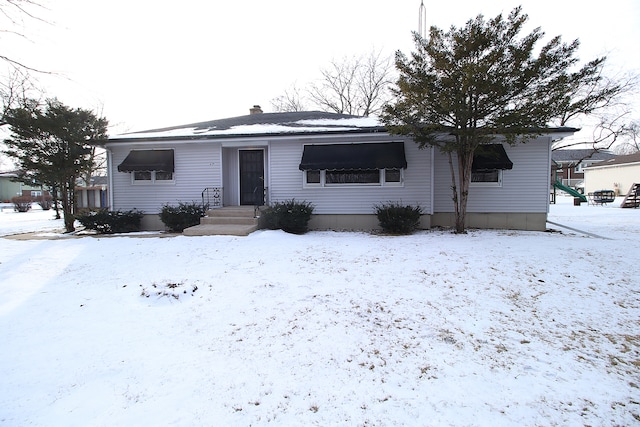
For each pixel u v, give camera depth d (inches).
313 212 485.1
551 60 340.8
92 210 549.0
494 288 220.2
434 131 398.3
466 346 152.2
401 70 394.3
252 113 729.6
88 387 123.7
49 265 287.0
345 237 399.5
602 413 110.4
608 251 304.8
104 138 503.2
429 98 366.3
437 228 466.3
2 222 719.1
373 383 125.0
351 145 469.7
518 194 466.0
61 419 107.7
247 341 155.8
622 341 159.5
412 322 174.2
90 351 148.3
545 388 123.1
